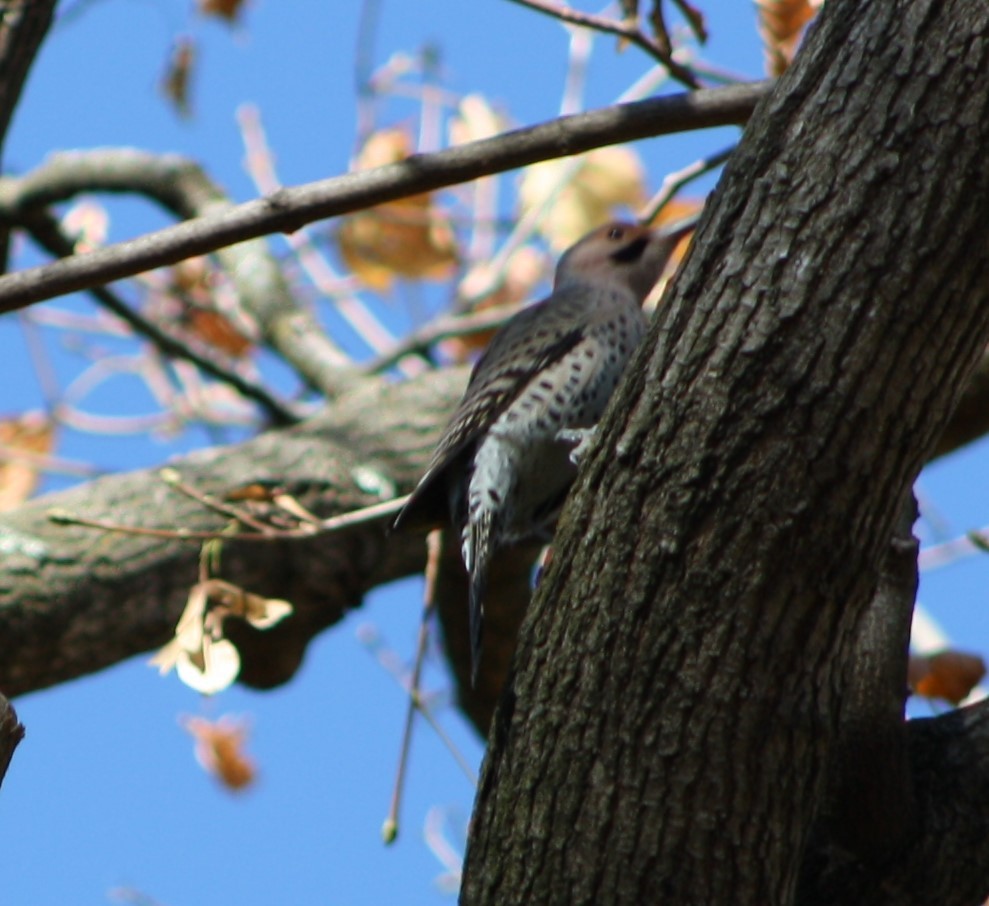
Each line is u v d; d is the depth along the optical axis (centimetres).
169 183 1567
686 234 1383
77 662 1150
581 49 1498
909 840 783
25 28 1130
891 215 643
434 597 1218
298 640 1258
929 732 816
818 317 650
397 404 1306
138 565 1152
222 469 1227
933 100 642
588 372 1099
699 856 685
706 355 665
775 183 663
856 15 670
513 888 705
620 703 686
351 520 1041
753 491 661
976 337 652
